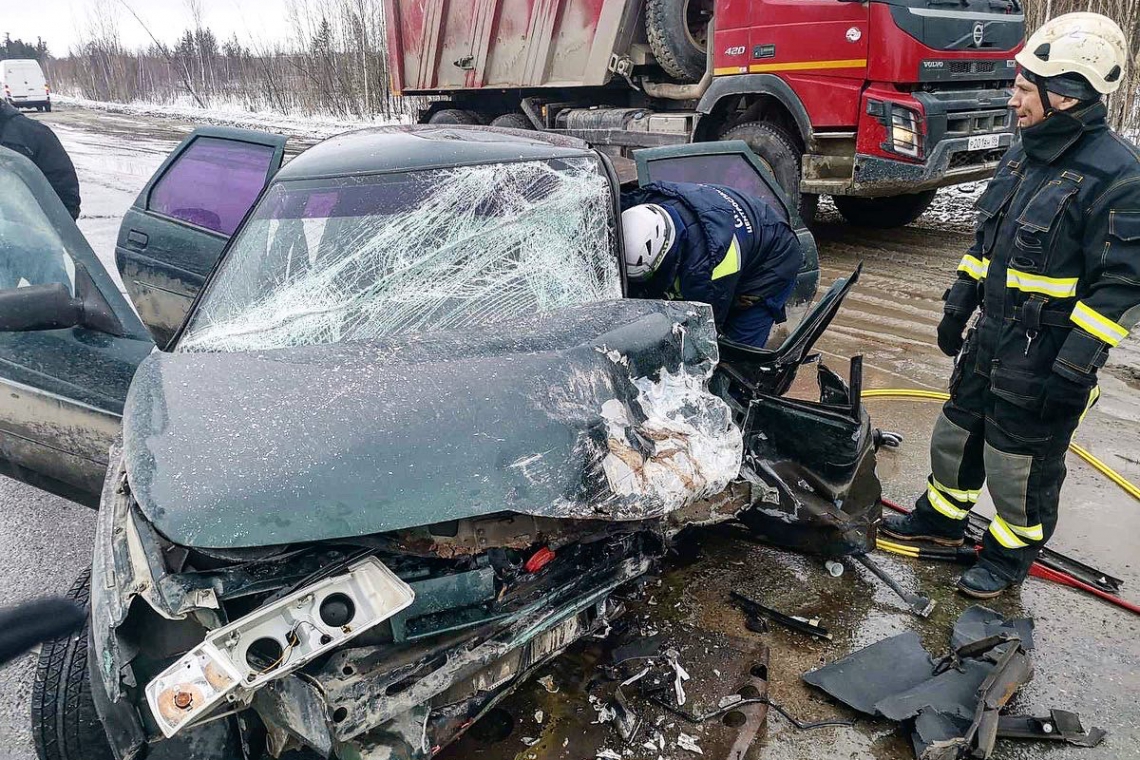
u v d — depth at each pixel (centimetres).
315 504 177
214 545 169
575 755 221
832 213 930
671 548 323
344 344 234
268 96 2225
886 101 630
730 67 729
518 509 186
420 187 288
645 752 221
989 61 672
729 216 291
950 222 855
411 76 1080
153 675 183
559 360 219
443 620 190
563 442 199
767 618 283
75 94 3553
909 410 441
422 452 189
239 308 272
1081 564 307
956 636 263
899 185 651
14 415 274
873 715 236
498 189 287
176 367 224
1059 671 256
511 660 200
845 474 291
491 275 269
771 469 292
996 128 695
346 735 167
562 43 888
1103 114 247
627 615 282
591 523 210
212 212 445
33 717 201
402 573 194
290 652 162
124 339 277
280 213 292
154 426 197
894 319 573
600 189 292
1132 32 934
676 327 247
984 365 279
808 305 445
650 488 201
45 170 516
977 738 219
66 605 157
